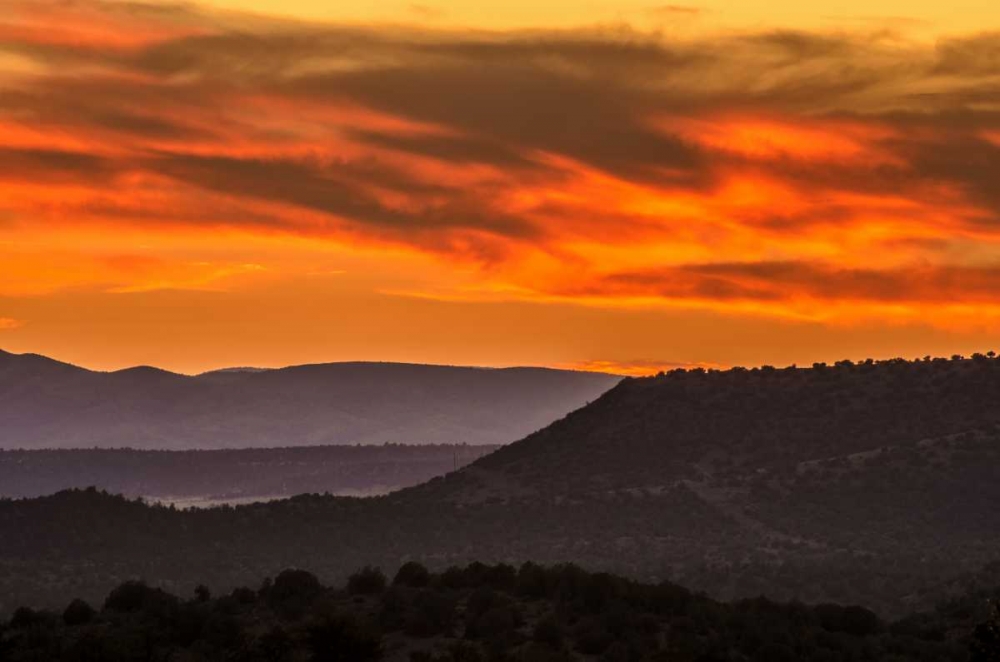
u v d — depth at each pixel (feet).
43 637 599.98
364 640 578.25
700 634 615.98
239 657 579.07
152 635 598.75
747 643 606.96
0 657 574.15
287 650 582.76
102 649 575.38
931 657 621.31
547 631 595.06
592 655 586.45
